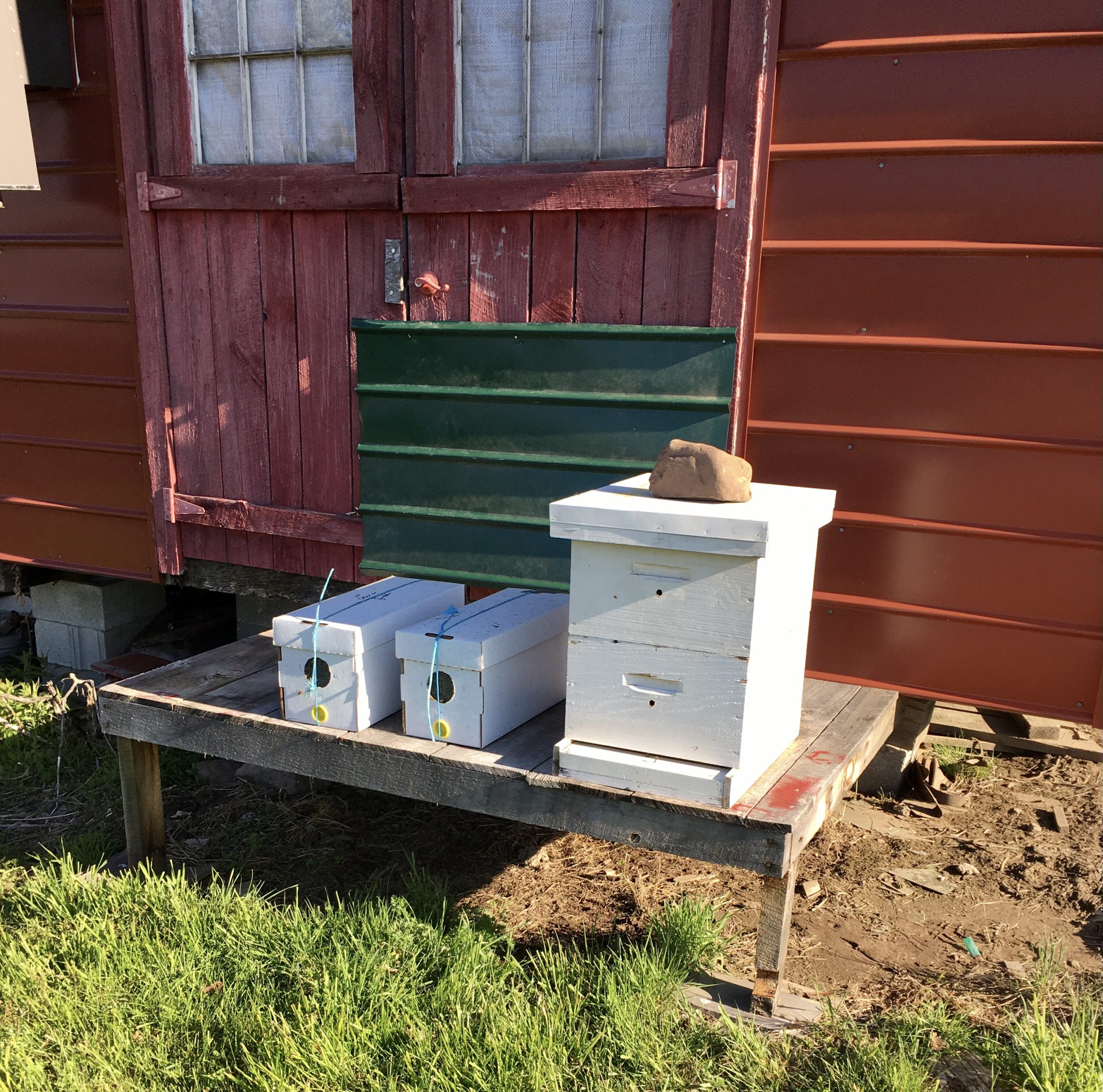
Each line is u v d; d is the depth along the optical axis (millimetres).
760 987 2752
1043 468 3236
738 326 3451
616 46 3512
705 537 2477
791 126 3316
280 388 4262
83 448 4777
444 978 2824
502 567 3889
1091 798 4141
